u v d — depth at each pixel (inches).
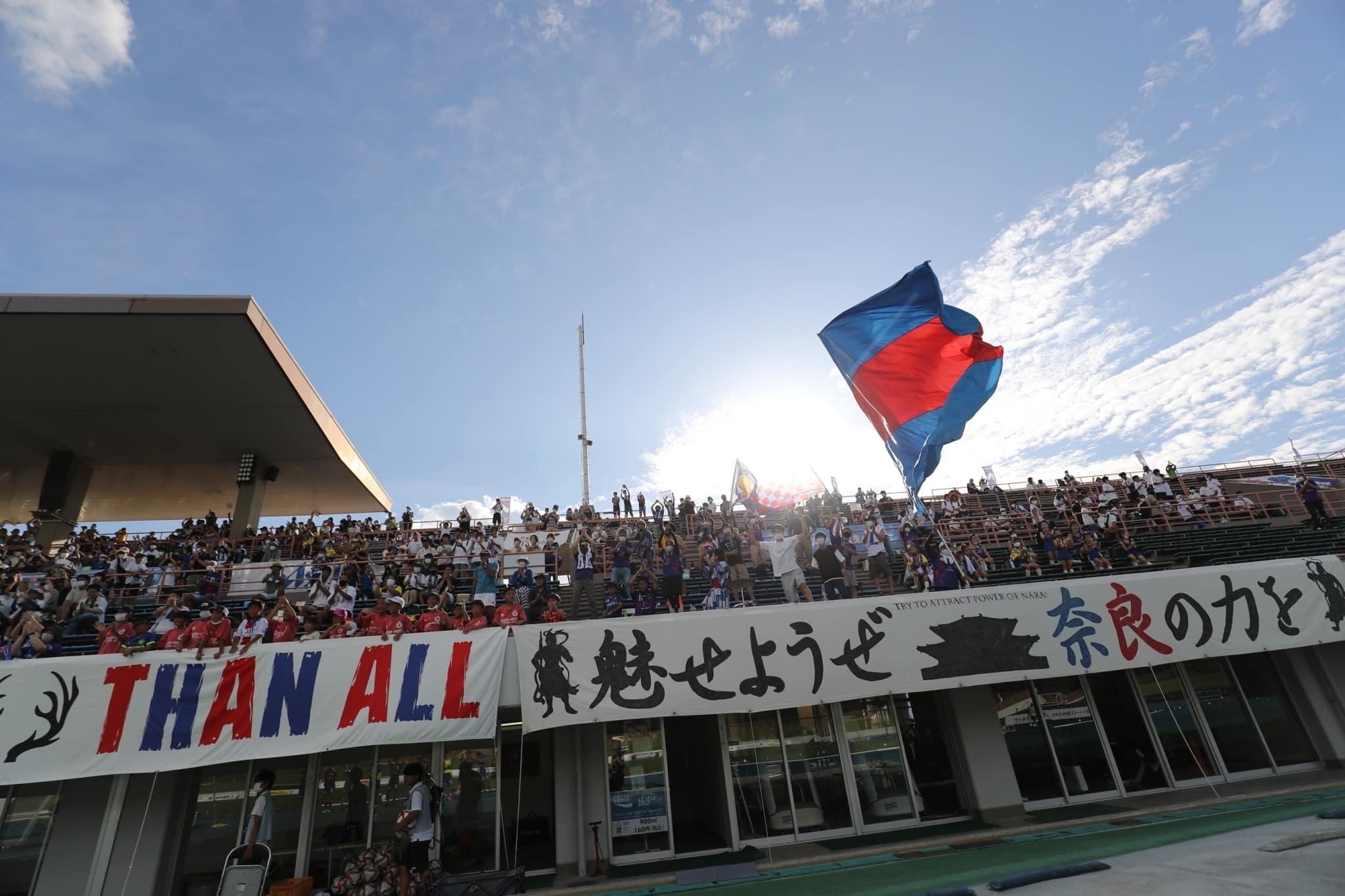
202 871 422.9
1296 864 291.6
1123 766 528.4
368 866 361.7
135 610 686.5
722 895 366.3
